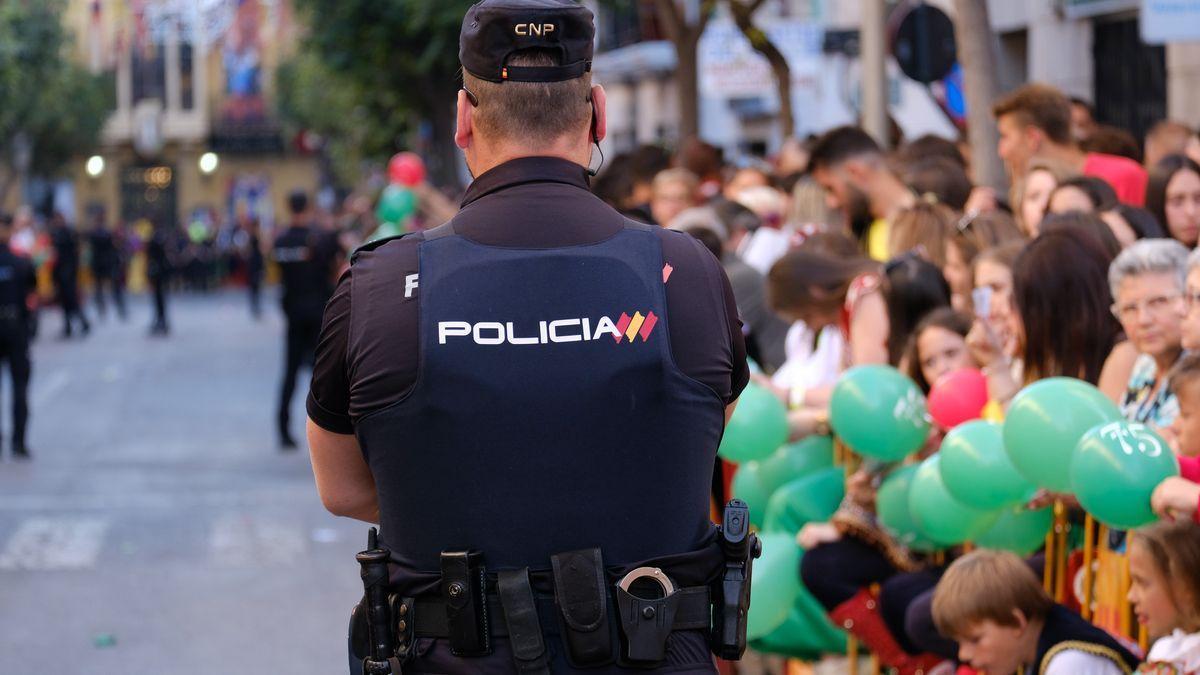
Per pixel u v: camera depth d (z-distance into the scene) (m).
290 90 48.97
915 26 10.25
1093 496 3.69
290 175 55.47
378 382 2.61
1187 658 3.69
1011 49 16.03
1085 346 4.46
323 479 2.81
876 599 4.95
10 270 12.09
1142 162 8.02
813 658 5.29
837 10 21.27
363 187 45.09
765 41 14.98
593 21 2.79
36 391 17.45
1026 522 4.46
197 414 15.10
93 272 31.69
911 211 6.00
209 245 44.97
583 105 2.76
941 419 4.69
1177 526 3.69
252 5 40.44
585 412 2.57
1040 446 3.93
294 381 12.66
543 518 2.58
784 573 5.05
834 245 5.82
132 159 55.19
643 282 2.64
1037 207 5.88
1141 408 4.27
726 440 5.29
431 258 2.65
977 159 8.27
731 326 2.72
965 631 4.06
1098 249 4.52
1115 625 4.18
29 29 40.88
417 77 28.11
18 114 42.66
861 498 4.99
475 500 2.58
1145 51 13.49
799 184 8.52
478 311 2.60
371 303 2.65
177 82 54.91
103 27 45.56
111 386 17.97
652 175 9.04
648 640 2.56
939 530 4.54
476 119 2.76
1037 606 4.02
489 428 2.57
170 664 6.45
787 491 5.29
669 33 15.09
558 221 2.68
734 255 7.07
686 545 2.64
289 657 6.54
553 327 2.60
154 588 7.79
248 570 8.16
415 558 2.62
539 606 2.57
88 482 10.99
